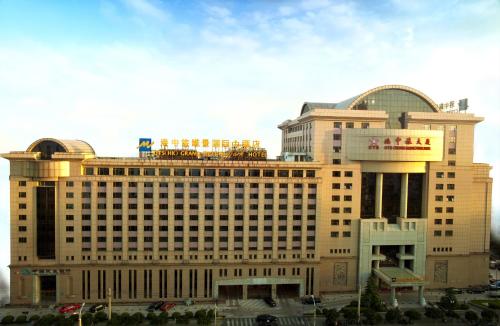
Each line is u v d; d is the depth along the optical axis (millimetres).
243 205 92562
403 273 95438
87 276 88938
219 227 92188
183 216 91125
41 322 75000
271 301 89875
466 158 101625
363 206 101312
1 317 80812
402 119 101500
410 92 102312
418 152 96375
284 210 94125
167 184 90438
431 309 82438
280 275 94250
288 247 94250
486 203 105125
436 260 102375
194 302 90500
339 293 98125
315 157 97125
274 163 92812
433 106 102188
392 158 95625
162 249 90875
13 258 86625
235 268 92875
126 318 76562
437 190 101125
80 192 87875
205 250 92062
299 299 93688
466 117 100375
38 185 86938
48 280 91250
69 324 74562
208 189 91938
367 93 100812
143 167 89938
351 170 97875
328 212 97875
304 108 119375
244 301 91938
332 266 98562
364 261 98625
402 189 101375
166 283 91125
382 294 98250
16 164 85812
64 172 86688
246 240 92875
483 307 89312
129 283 90000
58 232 88000
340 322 79375
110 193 88875
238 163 91812
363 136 95875
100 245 89250
